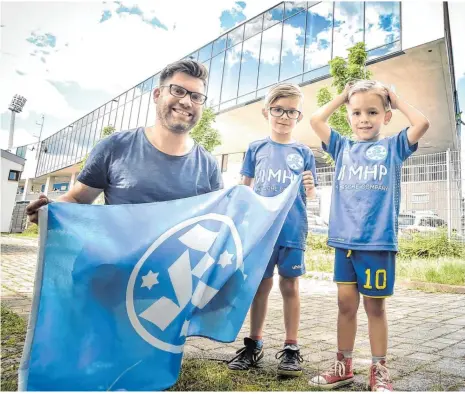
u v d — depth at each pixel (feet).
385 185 7.43
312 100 47.11
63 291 5.87
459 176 31.63
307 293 19.30
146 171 7.16
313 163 9.30
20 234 74.23
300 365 7.95
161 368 5.97
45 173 95.50
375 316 7.14
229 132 60.44
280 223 7.58
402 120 42.37
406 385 7.11
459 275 22.41
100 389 5.54
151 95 7.70
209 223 7.12
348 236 7.43
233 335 6.86
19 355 8.24
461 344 10.05
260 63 51.85
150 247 6.45
